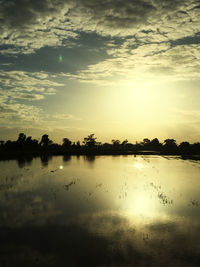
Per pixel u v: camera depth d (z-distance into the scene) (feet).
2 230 59.82
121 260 46.37
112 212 74.74
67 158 315.37
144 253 48.98
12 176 145.69
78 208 78.48
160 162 269.23
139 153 467.11
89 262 45.57
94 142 612.70
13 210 75.72
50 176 147.33
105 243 53.06
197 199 91.45
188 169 195.62
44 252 49.03
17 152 404.36
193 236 56.95
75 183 124.16
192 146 625.41
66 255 48.06
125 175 156.04
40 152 425.28
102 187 113.91
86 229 60.54
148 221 66.85
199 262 45.73
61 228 61.41
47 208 78.13
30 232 58.34
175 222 66.23
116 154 436.76
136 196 95.91
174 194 100.01
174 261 46.11
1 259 46.47
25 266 44.14
